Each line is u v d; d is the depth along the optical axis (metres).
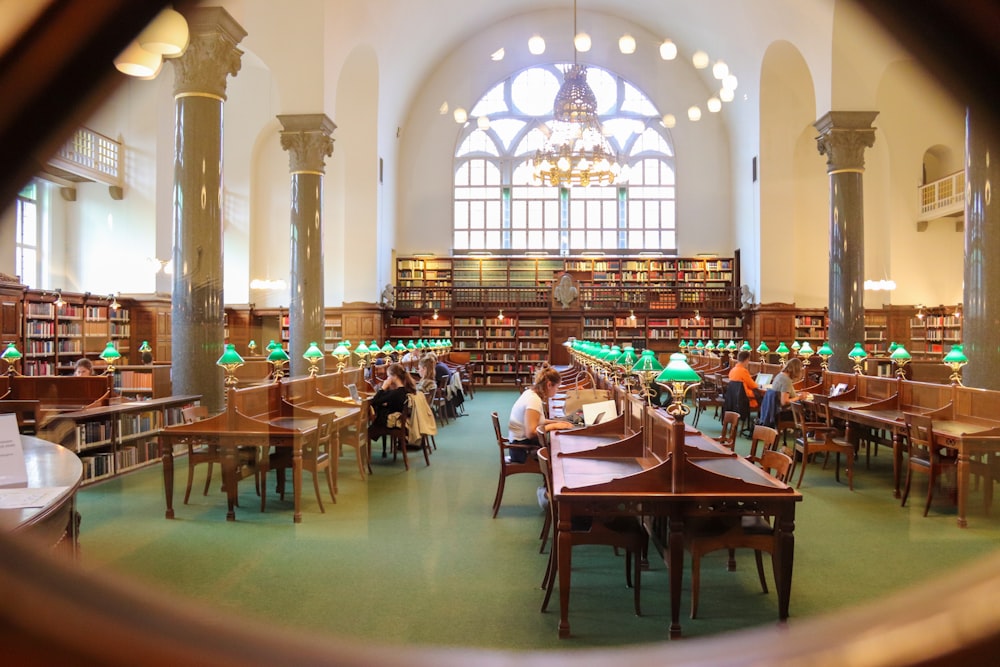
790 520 3.59
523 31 24.81
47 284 16.36
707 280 24.03
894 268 19.94
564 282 23.53
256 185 20.64
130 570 4.44
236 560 4.74
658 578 4.46
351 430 7.77
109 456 7.13
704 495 3.54
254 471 6.08
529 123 25.05
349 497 6.80
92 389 7.94
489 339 23.66
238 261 20.31
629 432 5.29
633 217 24.86
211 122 8.51
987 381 7.30
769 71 19.77
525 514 6.15
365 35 17.33
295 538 5.30
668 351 23.31
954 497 6.28
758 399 11.05
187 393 8.48
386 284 23.02
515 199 25.03
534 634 3.57
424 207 24.80
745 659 0.62
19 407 6.98
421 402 8.78
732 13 19.00
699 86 24.50
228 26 8.54
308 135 14.16
